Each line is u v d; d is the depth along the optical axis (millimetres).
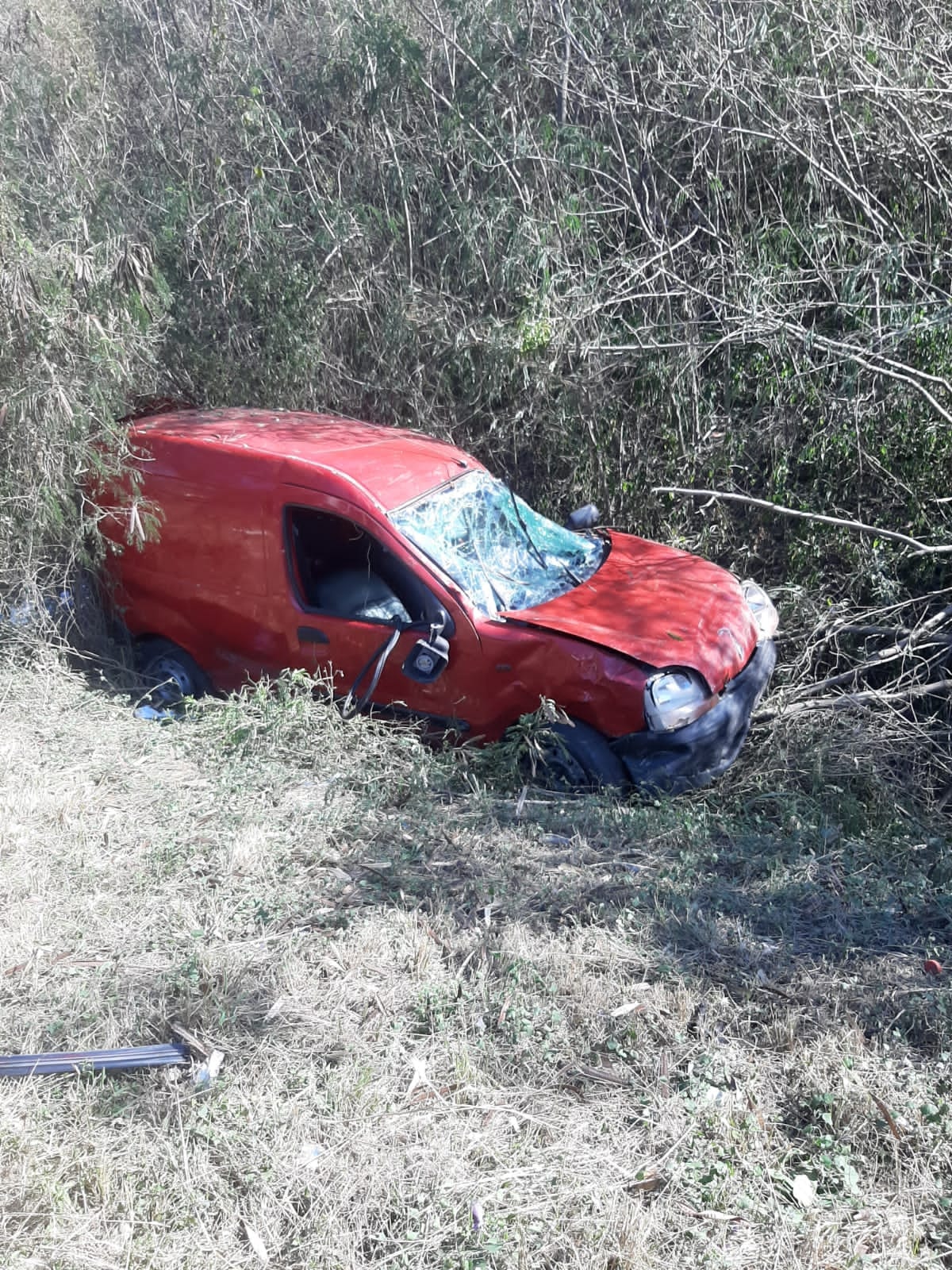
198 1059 3484
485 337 8398
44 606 6867
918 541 7605
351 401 9328
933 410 7496
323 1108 3289
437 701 5902
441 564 5941
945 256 7855
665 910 4316
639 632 5719
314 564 6266
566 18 9008
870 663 6969
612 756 5512
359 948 4031
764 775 6164
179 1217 2930
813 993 3852
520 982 3850
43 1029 3580
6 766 5406
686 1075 3461
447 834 4930
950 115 8055
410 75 9328
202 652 6668
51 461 6691
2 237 6648
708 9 8602
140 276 7445
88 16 10867
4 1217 2885
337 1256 2818
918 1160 3148
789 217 8453
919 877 4738
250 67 9938
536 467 8945
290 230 9250
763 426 8039
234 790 5234
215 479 6445
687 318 8133
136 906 4301
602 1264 2785
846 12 8281
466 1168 3104
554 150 8703
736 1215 2965
